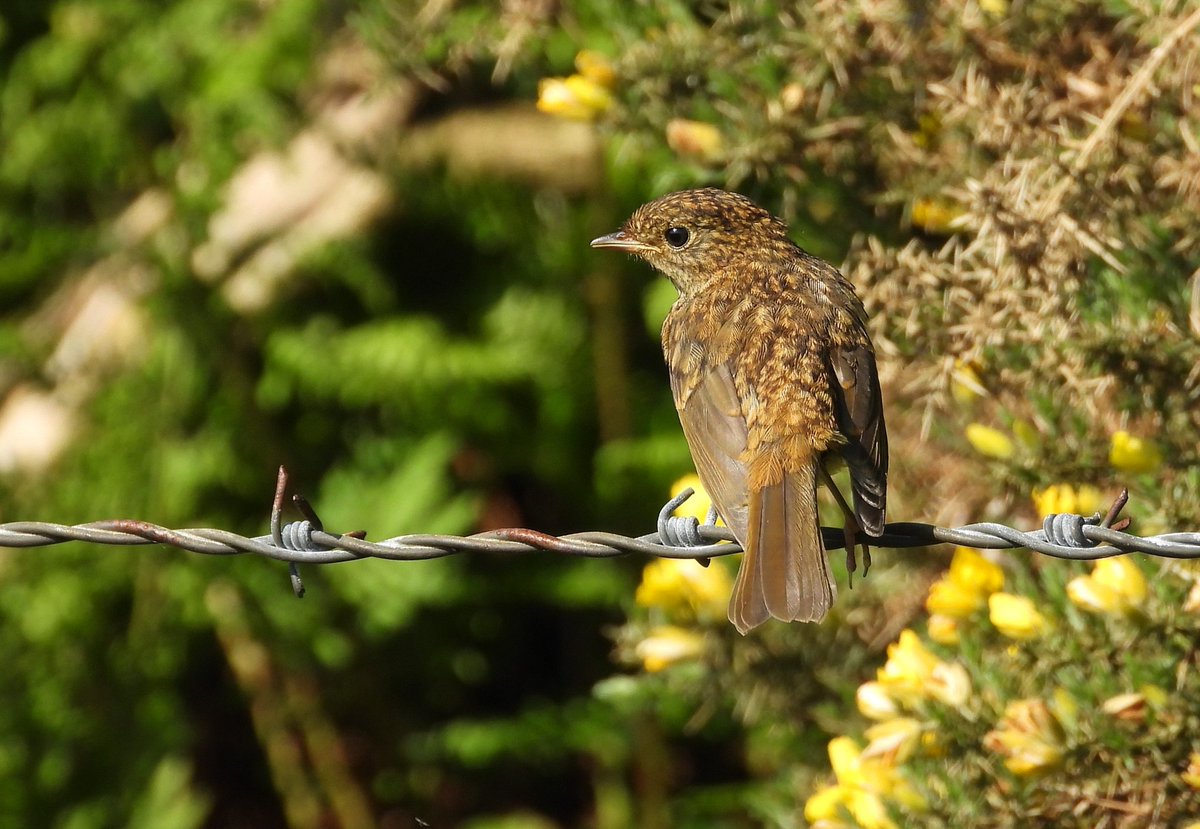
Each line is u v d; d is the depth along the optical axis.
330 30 12.24
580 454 12.87
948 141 8.40
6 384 12.83
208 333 12.49
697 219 7.74
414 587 11.98
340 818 12.40
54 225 13.43
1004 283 7.39
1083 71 7.97
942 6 8.08
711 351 7.07
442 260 13.16
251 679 12.28
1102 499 7.55
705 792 12.02
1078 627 6.85
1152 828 6.67
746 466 6.61
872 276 7.99
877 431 6.90
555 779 12.84
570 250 12.30
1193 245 7.30
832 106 8.45
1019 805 6.85
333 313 12.87
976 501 8.49
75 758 12.14
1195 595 6.63
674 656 8.30
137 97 12.81
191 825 11.81
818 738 8.91
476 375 12.25
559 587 12.48
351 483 12.48
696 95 8.52
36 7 13.27
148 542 6.14
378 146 12.25
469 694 13.01
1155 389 7.29
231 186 12.60
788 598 6.12
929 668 7.03
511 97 12.27
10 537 6.15
